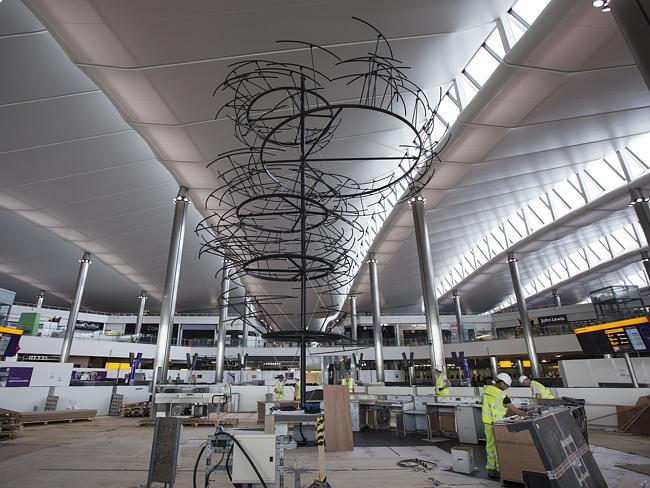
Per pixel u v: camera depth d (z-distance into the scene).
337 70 16.61
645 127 24.11
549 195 36.53
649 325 21.88
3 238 36.00
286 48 15.13
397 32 14.89
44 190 27.44
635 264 49.84
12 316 49.53
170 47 14.63
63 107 19.50
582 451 6.24
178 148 21.33
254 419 20.03
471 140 22.16
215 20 13.59
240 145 20.75
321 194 7.76
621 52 16.03
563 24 14.39
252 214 6.80
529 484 5.74
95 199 29.38
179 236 25.44
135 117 18.78
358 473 8.55
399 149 24.36
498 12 15.87
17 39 15.41
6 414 13.38
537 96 18.58
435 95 21.14
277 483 6.00
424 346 44.84
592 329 24.84
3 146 22.14
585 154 27.02
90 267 46.19
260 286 45.69
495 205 34.81
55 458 10.02
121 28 13.75
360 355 45.44
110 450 11.22
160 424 6.73
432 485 7.57
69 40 14.38
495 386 8.60
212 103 17.75
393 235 36.69
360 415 17.28
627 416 14.06
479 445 12.20
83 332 42.31
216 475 8.28
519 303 42.00
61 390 21.91
